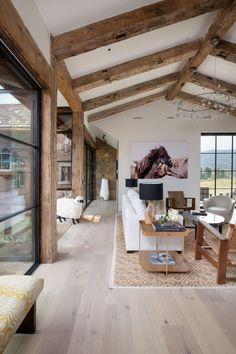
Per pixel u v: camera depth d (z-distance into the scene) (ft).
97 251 12.95
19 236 10.68
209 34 14.34
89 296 8.28
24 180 10.85
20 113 10.69
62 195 22.50
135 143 26.94
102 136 34.88
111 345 5.98
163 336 6.32
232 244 9.50
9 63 8.42
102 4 9.82
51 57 11.07
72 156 21.56
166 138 26.94
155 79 21.53
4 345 4.51
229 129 26.78
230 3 11.28
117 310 7.47
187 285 9.19
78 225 19.04
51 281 9.36
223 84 21.12
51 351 5.78
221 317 7.18
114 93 21.49
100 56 14.47
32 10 8.68
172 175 26.94
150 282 9.39
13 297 5.48
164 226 10.49
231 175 28.68
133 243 12.79
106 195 37.04
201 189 28.66
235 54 15.39
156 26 11.16
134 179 24.82
